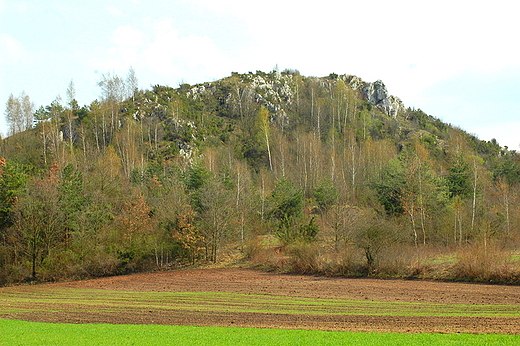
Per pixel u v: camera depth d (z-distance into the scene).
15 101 97.50
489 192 60.56
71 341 15.05
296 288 31.89
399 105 154.88
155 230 51.34
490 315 19.83
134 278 42.88
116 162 75.38
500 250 33.72
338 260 39.53
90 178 59.19
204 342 14.49
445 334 15.53
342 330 17.27
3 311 25.58
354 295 27.80
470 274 31.50
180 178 63.50
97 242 49.00
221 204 51.03
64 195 48.69
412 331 16.69
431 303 23.92
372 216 41.97
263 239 53.56
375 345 13.62
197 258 52.00
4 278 44.66
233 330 17.20
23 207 45.78
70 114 90.62
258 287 33.12
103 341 14.97
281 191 57.88
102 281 41.72
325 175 75.06
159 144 92.75
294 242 44.75
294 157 89.81
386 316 20.38
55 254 46.19
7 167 50.25
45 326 19.19
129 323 20.36
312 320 19.88
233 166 77.62
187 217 50.97
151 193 60.53
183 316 21.91
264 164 92.31
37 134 83.88
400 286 30.73
